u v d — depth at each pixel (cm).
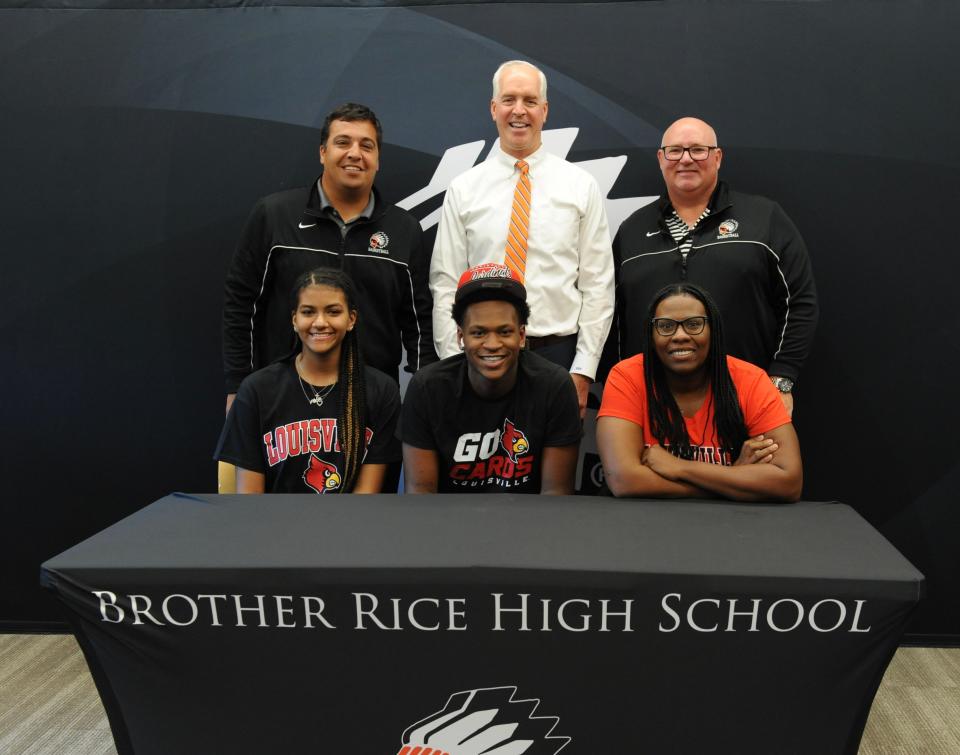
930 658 261
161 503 168
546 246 245
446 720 140
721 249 244
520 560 134
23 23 272
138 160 276
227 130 274
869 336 270
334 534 147
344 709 140
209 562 135
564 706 137
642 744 138
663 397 186
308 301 208
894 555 137
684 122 246
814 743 136
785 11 260
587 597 131
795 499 172
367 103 273
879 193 264
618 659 134
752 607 130
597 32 266
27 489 290
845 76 261
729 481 171
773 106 264
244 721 141
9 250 280
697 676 134
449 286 253
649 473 174
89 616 137
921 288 267
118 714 144
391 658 136
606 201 273
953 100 258
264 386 215
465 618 133
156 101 274
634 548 140
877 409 272
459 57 270
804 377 274
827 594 129
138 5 271
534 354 201
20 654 264
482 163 265
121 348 284
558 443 195
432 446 197
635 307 251
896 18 257
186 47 272
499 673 136
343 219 250
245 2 270
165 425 286
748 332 246
